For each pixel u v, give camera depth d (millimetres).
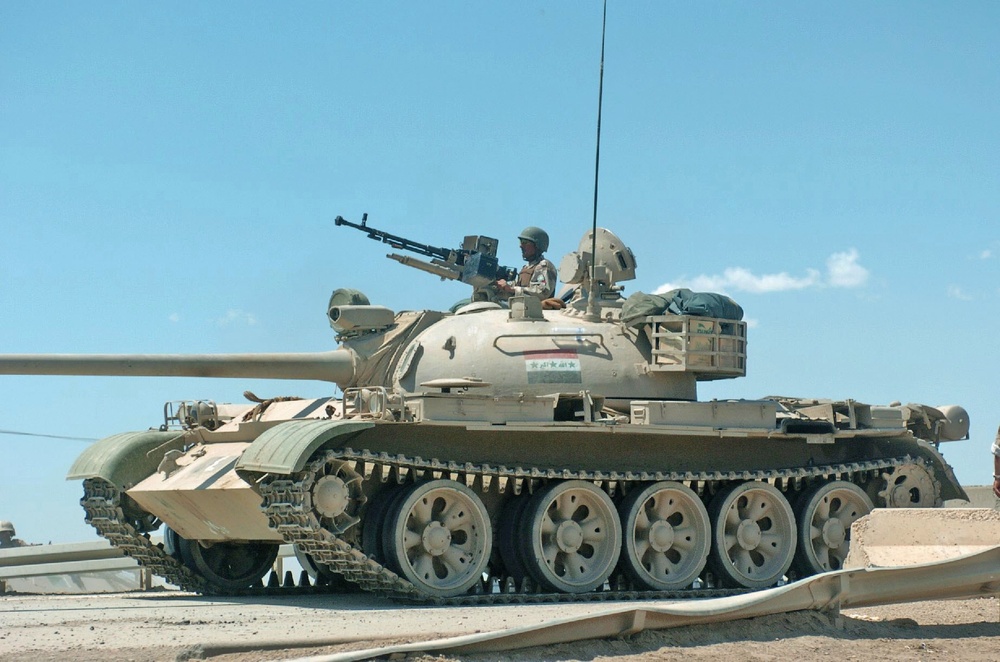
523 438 21703
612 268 25578
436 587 20234
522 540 21422
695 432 22344
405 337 23906
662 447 22984
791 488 24750
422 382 23031
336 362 23625
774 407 23328
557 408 22219
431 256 26734
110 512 23109
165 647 13172
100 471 22609
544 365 22891
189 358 22516
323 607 19406
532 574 21391
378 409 20031
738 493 23359
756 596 13953
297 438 19078
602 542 22172
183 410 23625
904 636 14195
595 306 24656
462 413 20438
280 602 20984
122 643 13711
